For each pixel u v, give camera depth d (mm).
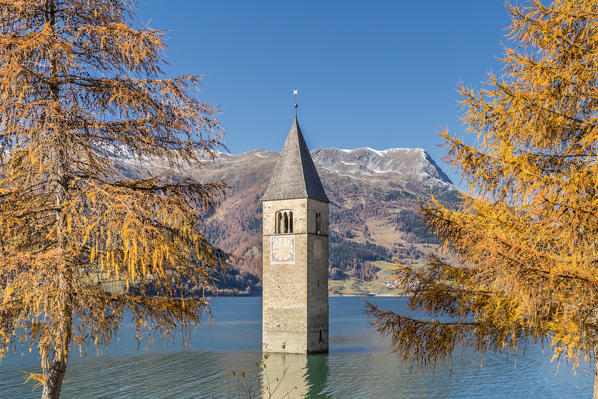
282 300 73750
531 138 13805
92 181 12195
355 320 164875
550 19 13445
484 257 13234
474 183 14422
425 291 15852
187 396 52531
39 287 10734
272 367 67312
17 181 12258
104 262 11406
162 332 12961
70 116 12391
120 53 12859
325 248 77000
